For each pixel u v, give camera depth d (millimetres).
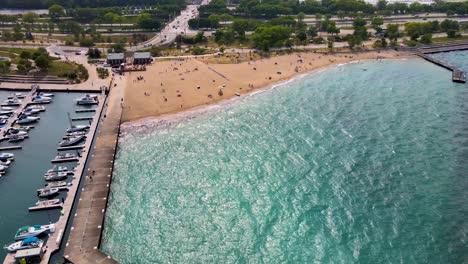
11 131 139000
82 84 178625
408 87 179625
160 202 102438
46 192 104875
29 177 114562
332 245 87625
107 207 100812
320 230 91938
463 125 140500
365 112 152500
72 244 87438
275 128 139750
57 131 141750
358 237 89688
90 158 123938
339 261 83312
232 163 118688
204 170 115500
